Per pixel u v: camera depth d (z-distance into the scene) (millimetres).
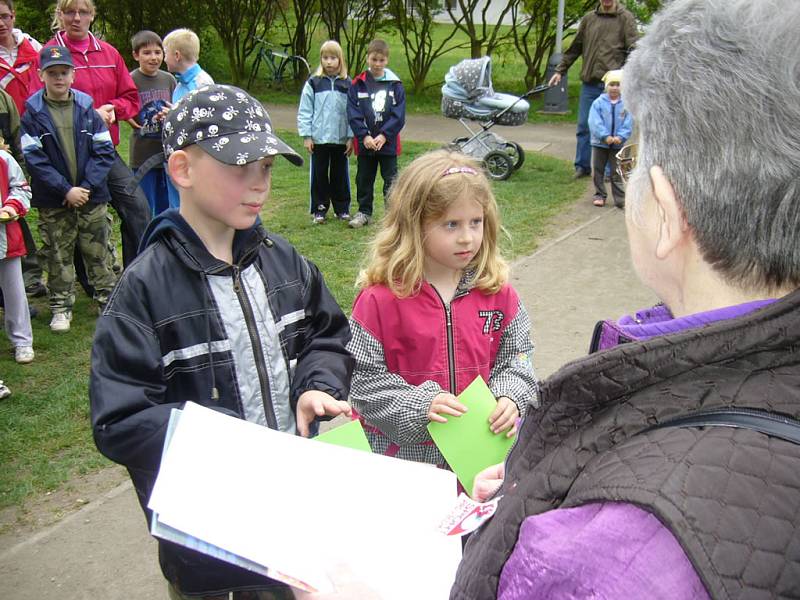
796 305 810
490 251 2504
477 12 24109
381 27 16594
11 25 5652
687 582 707
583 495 796
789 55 817
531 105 15633
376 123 7188
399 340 2436
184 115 1828
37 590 2807
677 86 877
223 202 1816
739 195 835
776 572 697
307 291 2119
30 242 4793
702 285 900
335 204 7617
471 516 1280
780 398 792
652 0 12016
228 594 1968
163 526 1278
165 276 1829
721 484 728
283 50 18625
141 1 15352
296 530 1282
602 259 6516
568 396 885
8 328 4629
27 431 3867
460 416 2250
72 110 4863
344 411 1882
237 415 1848
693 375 828
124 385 1732
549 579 778
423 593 1223
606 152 8086
